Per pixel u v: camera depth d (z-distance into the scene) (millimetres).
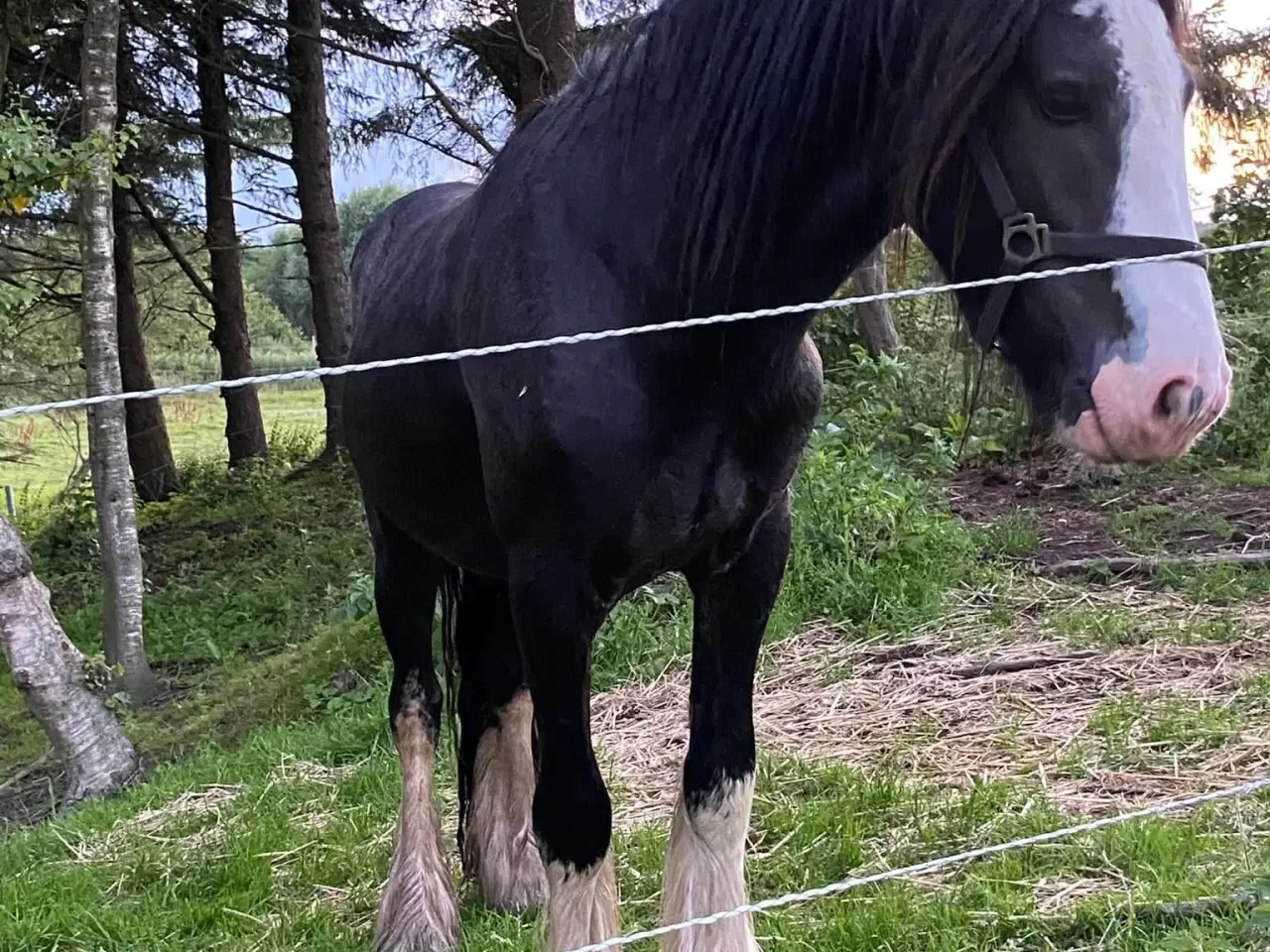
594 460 1920
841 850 2869
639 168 1938
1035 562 5129
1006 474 6566
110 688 6207
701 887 2234
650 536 1991
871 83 1715
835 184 1812
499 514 2082
